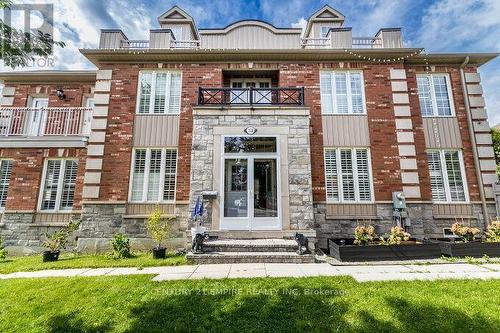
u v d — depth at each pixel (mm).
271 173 8414
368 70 10141
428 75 10445
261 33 11047
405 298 4238
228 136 8586
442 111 10164
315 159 9523
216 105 8727
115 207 9188
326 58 10133
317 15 12336
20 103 11453
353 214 9172
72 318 3941
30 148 10148
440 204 9414
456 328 3402
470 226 9195
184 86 10086
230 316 3873
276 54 10008
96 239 8961
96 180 9328
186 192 9336
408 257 7074
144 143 9688
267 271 5953
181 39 12039
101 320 3867
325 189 9320
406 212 9102
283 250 7164
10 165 10305
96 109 9789
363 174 9562
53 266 6688
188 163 9539
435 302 4066
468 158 9734
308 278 5352
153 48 10406
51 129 10789
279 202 8133
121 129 9734
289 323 3664
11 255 9320
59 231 8789
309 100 9922
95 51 9820
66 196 10070
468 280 5078
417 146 9758
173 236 9016
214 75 10188
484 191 9438
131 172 9531
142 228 9070
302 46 11078
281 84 10070
